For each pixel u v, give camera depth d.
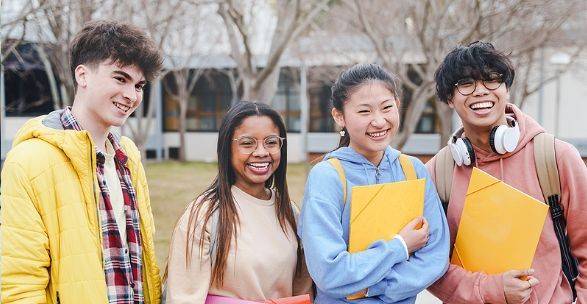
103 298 2.03
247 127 2.38
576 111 15.70
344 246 2.17
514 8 7.07
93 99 2.12
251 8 9.05
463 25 8.24
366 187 2.21
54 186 2.01
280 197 2.53
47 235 1.99
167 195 11.35
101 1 6.98
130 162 2.38
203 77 21.75
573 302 2.36
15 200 1.96
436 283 2.44
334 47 13.46
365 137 2.27
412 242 2.20
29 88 15.86
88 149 2.07
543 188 2.31
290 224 2.52
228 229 2.30
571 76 15.61
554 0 7.61
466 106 2.35
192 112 22.00
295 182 13.08
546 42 9.64
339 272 2.10
